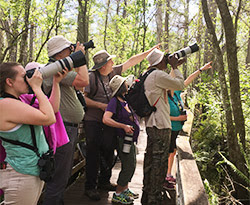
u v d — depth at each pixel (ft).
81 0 37.68
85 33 39.01
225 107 21.34
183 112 14.19
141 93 11.43
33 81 7.33
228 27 19.77
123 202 12.84
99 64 13.15
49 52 10.03
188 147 14.20
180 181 11.31
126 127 12.09
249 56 50.85
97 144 13.42
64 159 9.91
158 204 11.48
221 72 21.16
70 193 14.28
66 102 10.23
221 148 26.37
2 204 8.94
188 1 51.06
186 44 45.57
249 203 21.01
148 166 11.61
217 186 23.71
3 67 7.23
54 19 32.53
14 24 33.06
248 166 20.54
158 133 11.35
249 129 25.20
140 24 45.65
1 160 7.53
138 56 15.10
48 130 8.23
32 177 7.36
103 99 13.38
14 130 7.10
